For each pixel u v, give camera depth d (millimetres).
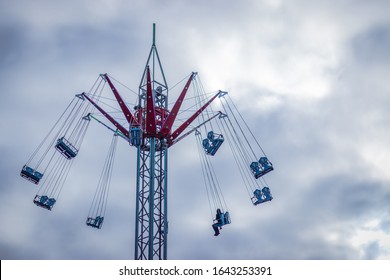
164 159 44531
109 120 47469
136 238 39906
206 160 48125
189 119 47000
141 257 39562
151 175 42031
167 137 45344
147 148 45094
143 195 42250
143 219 41312
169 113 44750
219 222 44438
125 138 46812
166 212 41875
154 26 49938
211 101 48812
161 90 48938
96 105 47969
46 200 44594
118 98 46625
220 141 44531
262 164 44312
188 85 46906
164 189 42906
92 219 47344
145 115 46375
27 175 43812
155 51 49125
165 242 40531
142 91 47375
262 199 44000
